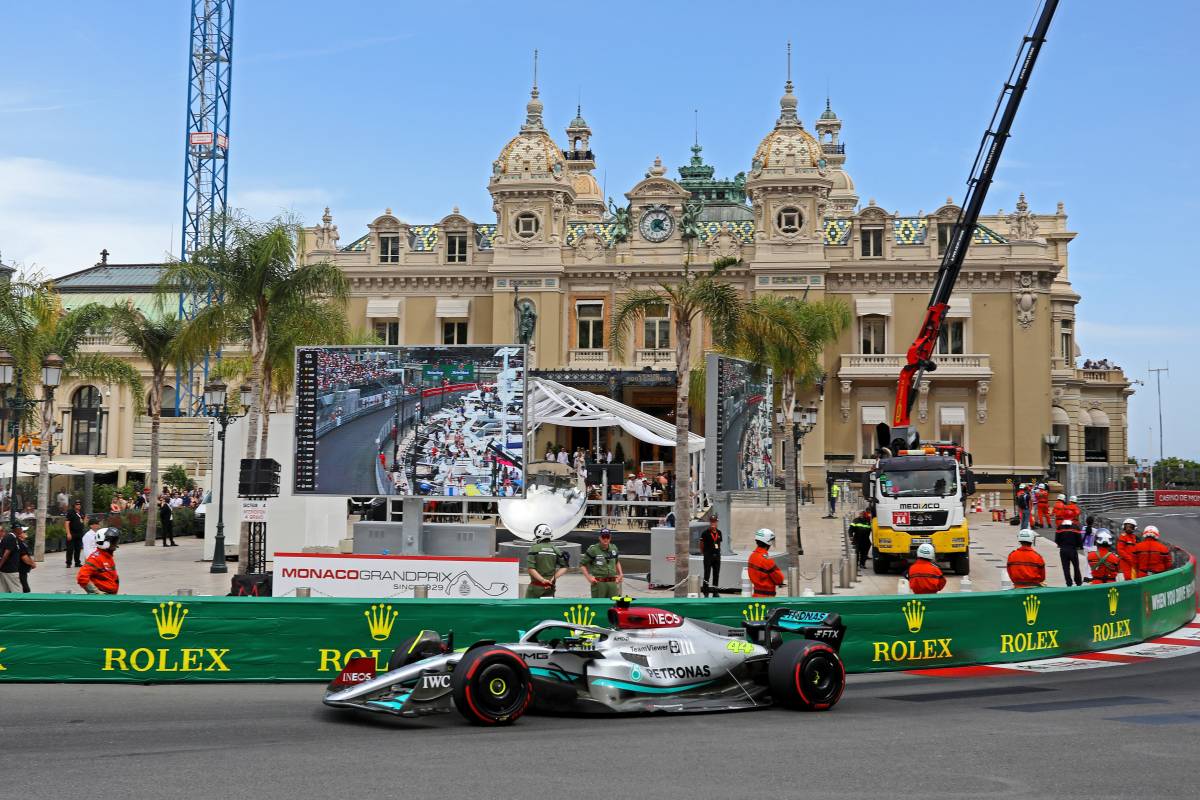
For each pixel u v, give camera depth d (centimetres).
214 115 8469
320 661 1625
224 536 3634
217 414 3688
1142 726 1289
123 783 973
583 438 6650
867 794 951
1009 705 1477
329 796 929
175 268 3228
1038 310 6388
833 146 9756
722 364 3055
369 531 3231
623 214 6838
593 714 1368
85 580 1898
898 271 6450
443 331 6794
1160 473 10944
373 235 6838
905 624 1845
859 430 6450
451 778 996
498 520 4066
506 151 6706
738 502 6225
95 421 7319
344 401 3112
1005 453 6362
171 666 1597
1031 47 3694
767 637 1483
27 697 1470
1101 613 2103
